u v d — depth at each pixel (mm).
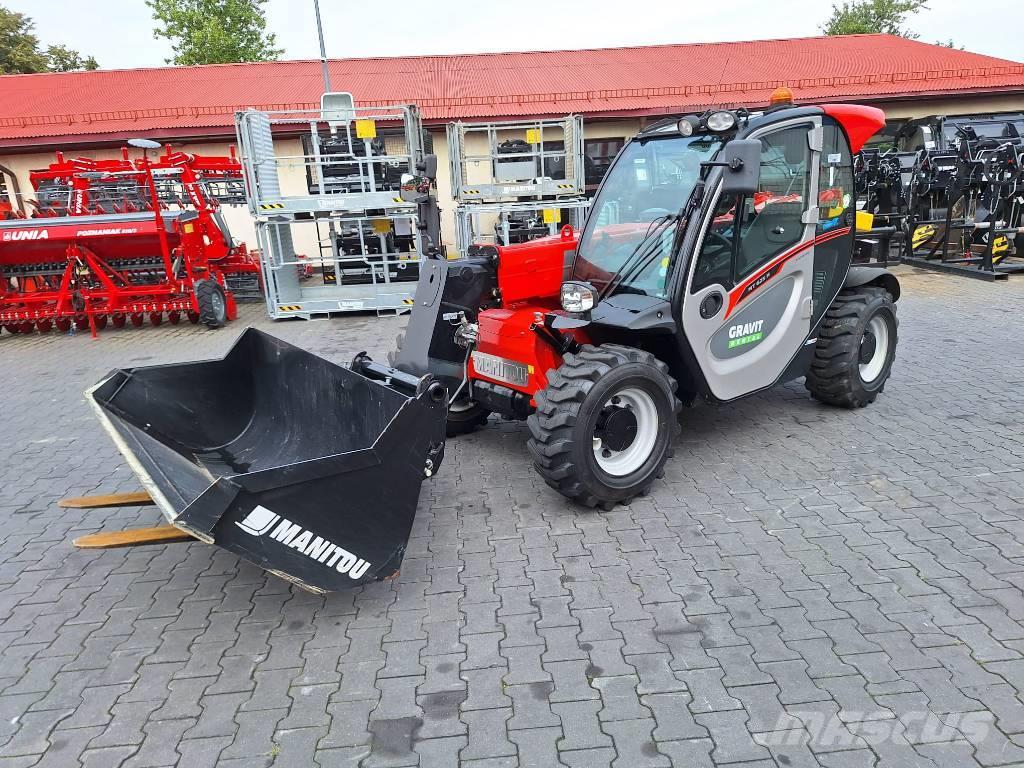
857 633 2771
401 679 2658
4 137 14969
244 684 2678
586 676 2615
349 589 3014
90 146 15414
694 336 3922
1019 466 4180
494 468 4605
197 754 2344
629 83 17609
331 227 11383
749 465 4398
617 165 4344
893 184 11594
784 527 3629
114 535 3125
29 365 8227
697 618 2920
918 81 16859
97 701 2625
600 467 3738
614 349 3764
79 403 6594
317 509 2850
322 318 10414
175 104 16906
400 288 11078
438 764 2248
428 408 3238
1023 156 9570
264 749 2350
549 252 4645
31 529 4070
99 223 9398
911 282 10539
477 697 2539
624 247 4090
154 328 10250
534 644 2816
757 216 4098
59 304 9578
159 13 25219
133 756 2348
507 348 4191
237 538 2674
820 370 5031
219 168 12336
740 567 3285
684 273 3764
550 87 17609
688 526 3695
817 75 17797
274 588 3357
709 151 3900
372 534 3023
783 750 2232
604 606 3043
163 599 3303
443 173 16406
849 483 4082
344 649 2855
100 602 3301
